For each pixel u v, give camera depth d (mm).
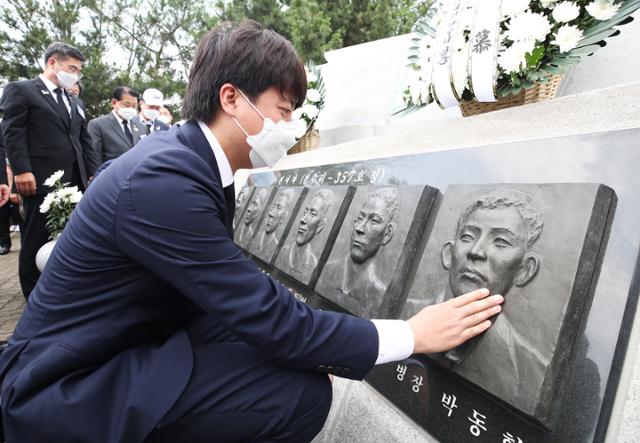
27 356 812
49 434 733
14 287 3674
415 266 1244
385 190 1443
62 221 2516
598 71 1606
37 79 2953
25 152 2824
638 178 851
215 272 756
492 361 867
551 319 814
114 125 4305
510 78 1435
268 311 760
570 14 1309
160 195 742
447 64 1589
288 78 891
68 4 12414
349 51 3285
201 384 814
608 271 807
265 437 849
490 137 1396
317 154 2551
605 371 743
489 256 969
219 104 900
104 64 11852
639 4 1249
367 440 1065
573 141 1012
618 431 696
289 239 1874
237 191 2865
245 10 5820
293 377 857
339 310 1398
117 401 768
